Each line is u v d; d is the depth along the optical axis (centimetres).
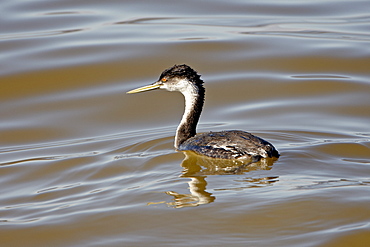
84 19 2323
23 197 1242
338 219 1045
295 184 1176
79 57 2053
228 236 1012
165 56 2053
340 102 1802
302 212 1067
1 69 1980
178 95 1941
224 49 2098
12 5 2444
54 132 1689
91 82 1950
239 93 1883
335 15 2381
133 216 1094
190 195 1157
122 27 2262
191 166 1298
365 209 1070
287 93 1872
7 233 1076
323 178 1205
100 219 1094
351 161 1309
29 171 1393
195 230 1034
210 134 1397
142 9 2456
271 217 1058
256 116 1734
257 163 1283
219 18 2362
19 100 1866
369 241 983
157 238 1017
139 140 1558
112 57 2053
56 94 1897
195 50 2089
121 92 1906
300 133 1566
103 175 1312
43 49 2086
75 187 1262
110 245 1008
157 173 1284
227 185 1189
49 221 1105
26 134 1677
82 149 1529
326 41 2134
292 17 2370
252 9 2450
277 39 2150
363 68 1980
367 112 1738
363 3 2480
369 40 2125
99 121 1758
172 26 2269
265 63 2022
